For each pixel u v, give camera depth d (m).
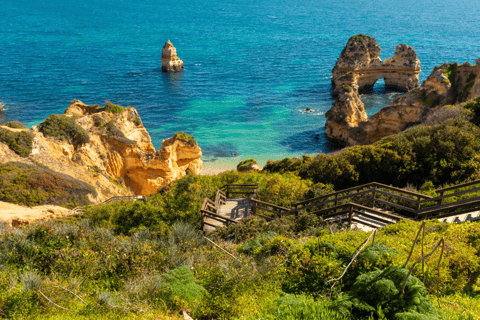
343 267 8.23
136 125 44.03
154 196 18.84
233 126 71.25
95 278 9.66
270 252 10.05
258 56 138.62
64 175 30.92
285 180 20.09
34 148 32.78
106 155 39.75
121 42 167.62
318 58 134.75
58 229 11.85
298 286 8.12
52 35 182.12
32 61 124.31
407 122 56.53
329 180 20.55
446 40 177.12
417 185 18.75
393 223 11.52
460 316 6.18
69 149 36.53
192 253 10.81
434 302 6.98
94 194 31.11
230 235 12.80
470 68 55.25
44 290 8.28
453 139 19.17
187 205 16.17
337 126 60.19
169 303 7.96
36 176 28.80
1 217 23.34
